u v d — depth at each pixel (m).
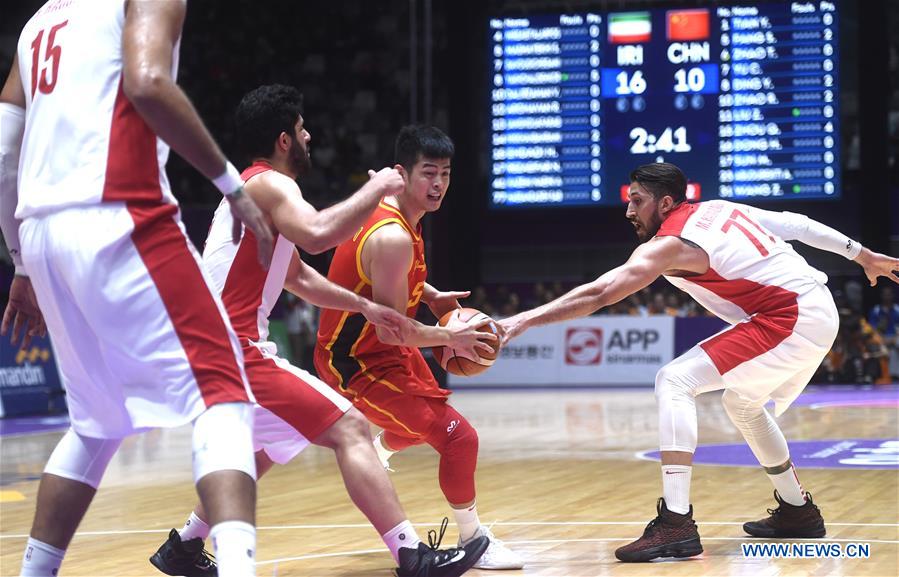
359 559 4.13
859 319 15.87
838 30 14.52
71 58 2.56
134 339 2.46
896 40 17.62
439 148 3.84
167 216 2.52
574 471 7.01
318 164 19.41
